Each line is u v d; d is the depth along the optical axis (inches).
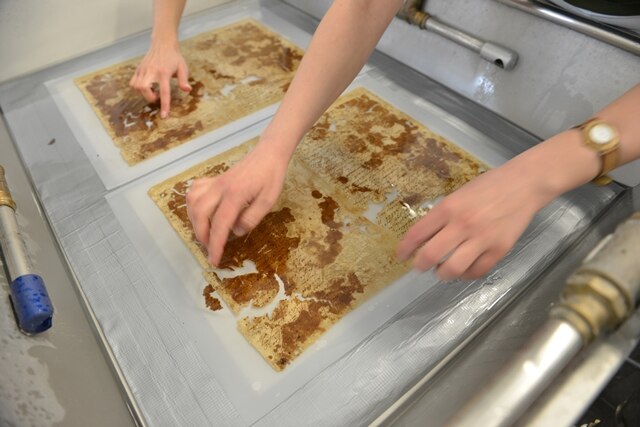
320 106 23.9
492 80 31.5
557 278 21.4
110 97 33.8
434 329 21.3
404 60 36.2
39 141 30.7
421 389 19.2
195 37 38.7
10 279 21.3
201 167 28.6
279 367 20.2
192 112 32.4
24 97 34.1
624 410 22.0
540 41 28.2
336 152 29.1
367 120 31.3
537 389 12.3
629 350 13.2
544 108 29.6
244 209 22.7
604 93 26.7
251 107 32.7
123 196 27.2
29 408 17.5
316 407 19.1
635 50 24.3
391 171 28.0
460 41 31.5
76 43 37.8
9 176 28.0
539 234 24.5
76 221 26.0
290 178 27.5
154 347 20.9
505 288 22.5
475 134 30.5
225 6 42.4
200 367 20.2
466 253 17.4
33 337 19.9
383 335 21.1
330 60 23.1
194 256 24.2
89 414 18.3
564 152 18.0
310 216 25.6
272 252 24.1
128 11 38.8
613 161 18.2
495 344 19.0
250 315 21.9
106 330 21.4
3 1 33.4
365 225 25.2
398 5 23.9
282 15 41.7
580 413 12.3
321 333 21.3
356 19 22.9
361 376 19.9
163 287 23.0
